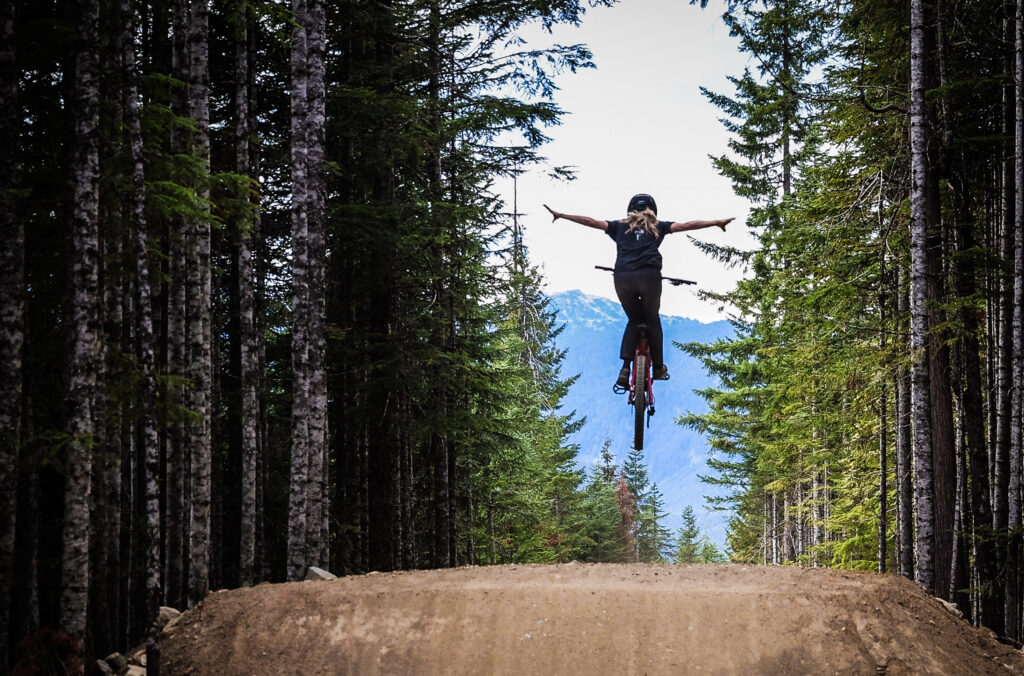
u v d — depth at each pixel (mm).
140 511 14500
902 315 16984
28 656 8609
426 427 19297
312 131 15000
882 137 16859
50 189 10969
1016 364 13375
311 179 14906
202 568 12344
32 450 9750
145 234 9359
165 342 15875
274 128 20172
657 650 9352
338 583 10883
